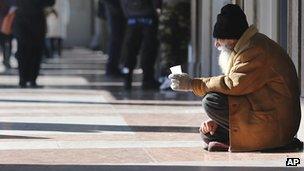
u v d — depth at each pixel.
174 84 11.66
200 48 22.98
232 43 11.62
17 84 26.95
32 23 24.81
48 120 16.02
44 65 39.88
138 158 11.30
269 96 11.50
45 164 10.76
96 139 13.27
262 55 11.38
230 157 11.30
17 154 11.63
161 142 12.92
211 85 11.48
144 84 24.06
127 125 15.20
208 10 21.45
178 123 15.53
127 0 22.78
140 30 23.16
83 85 26.45
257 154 11.52
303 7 12.27
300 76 12.48
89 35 68.75
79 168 10.46
